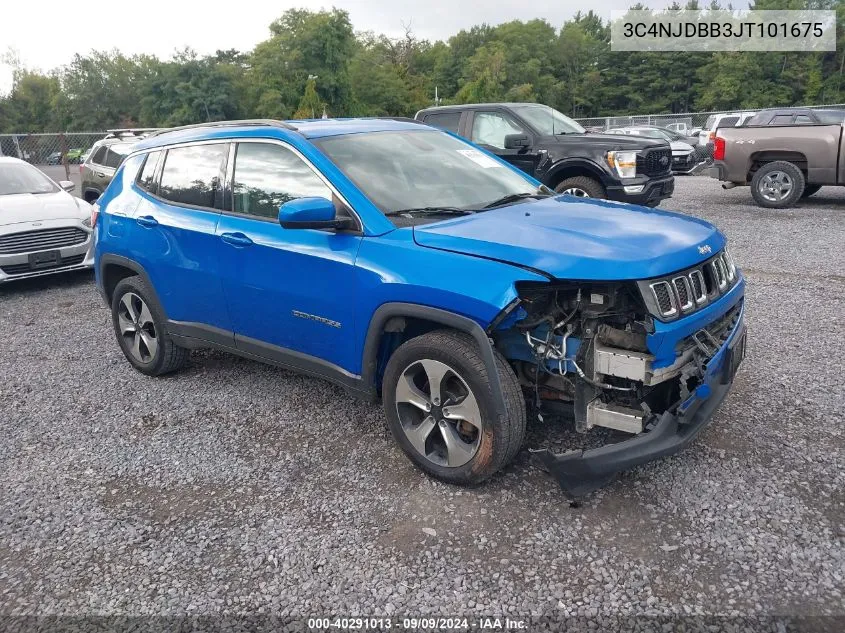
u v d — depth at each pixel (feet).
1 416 15.60
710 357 10.73
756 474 11.34
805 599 8.62
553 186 33.73
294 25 245.65
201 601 9.24
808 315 19.42
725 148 40.40
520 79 308.60
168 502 11.67
